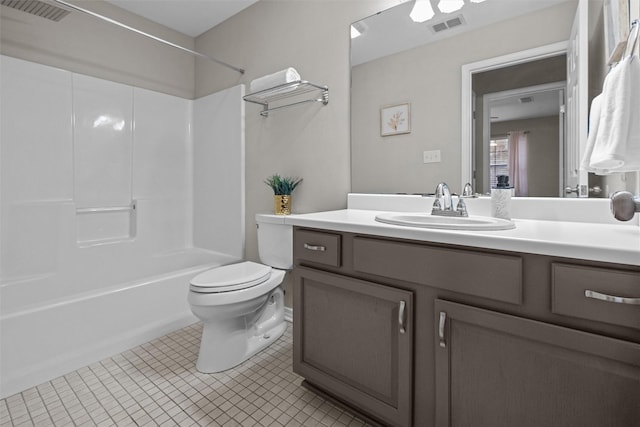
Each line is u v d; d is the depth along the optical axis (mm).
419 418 1044
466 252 917
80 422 1251
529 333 813
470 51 1500
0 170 1946
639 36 952
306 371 1366
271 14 2311
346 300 1223
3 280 1933
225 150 2641
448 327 956
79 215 2348
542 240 795
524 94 1366
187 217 2953
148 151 2682
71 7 1780
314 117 2072
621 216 786
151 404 1364
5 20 2025
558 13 1290
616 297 696
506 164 1415
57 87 2184
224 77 2699
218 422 1261
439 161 1598
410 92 1682
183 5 2494
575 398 769
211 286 1521
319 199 2068
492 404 893
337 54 1950
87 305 1667
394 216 1391
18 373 1431
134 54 2633
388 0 1750
